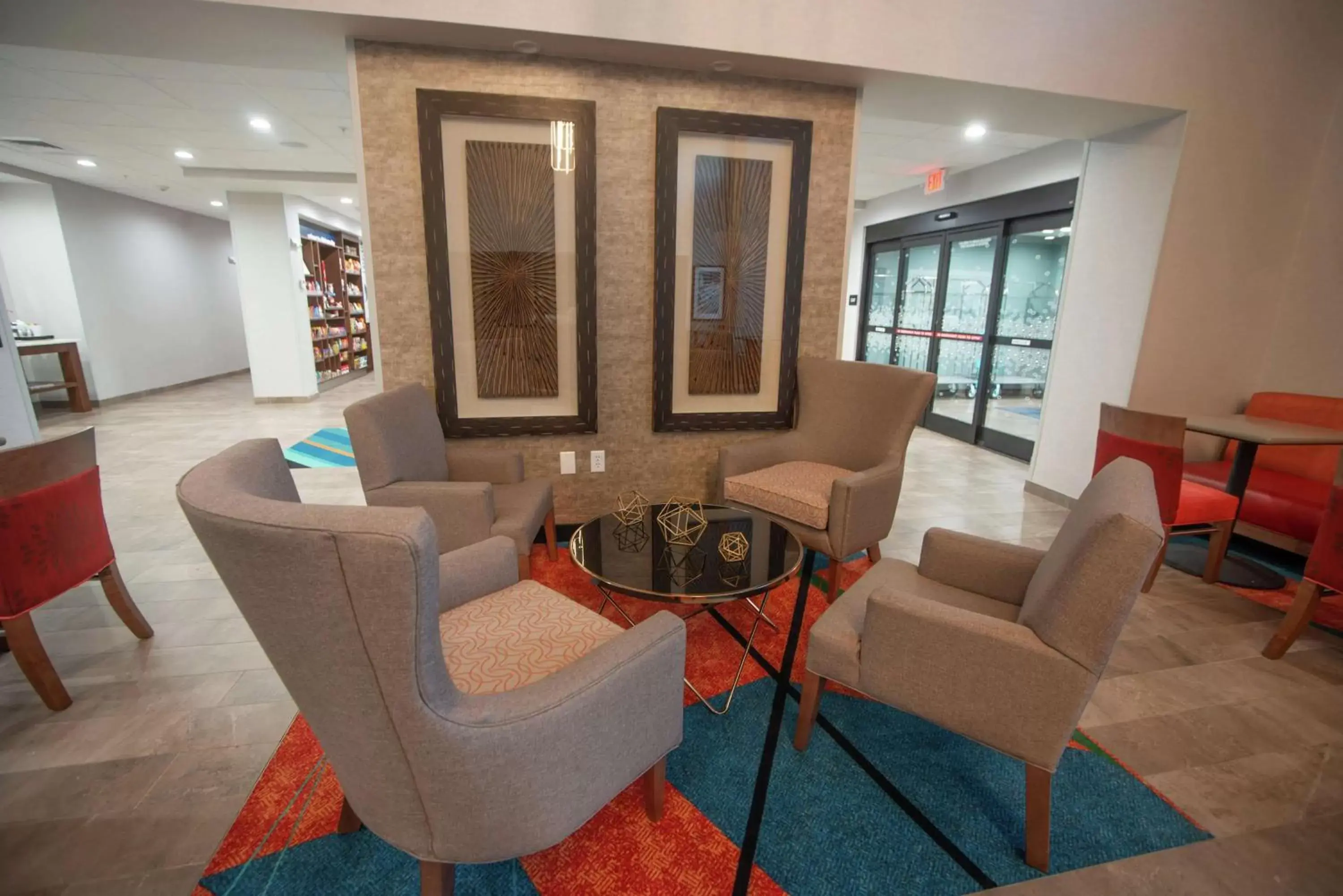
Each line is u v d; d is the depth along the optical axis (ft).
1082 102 10.35
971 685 4.69
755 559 6.77
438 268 9.22
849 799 5.26
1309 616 7.23
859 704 6.54
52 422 20.58
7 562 5.81
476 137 9.09
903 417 9.36
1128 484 4.66
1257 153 11.08
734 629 8.01
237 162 19.11
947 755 5.81
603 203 9.75
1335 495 6.87
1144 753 5.88
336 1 7.55
